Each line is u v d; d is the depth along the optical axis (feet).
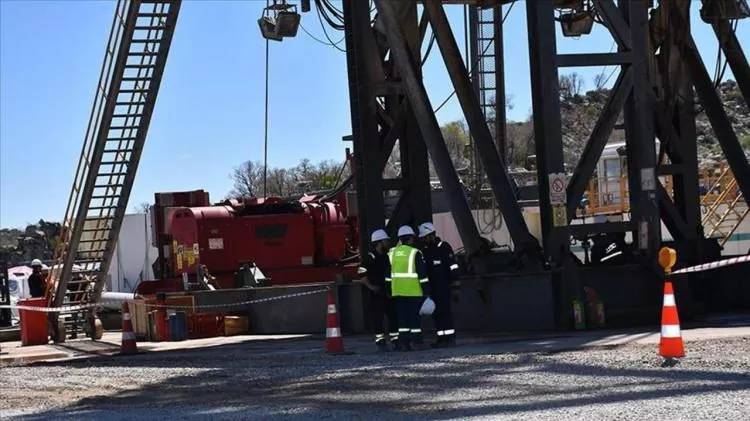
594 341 50.49
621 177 109.09
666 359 40.83
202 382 46.14
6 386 52.70
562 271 57.82
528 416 29.50
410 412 32.07
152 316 80.94
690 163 68.39
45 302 86.28
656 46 67.36
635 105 60.13
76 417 36.86
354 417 31.73
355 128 68.28
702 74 67.97
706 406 29.40
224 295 81.30
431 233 54.29
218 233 93.40
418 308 53.01
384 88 67.77
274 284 94.27
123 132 79.36
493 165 61.98
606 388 34.55
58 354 71.97
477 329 62.28
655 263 59.41
